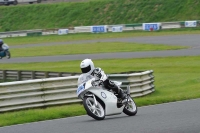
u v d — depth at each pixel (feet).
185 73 171.12
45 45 339.57
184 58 212.84
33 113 82.33
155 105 92.94
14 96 97.35
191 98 102.27
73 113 83.20
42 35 433.07
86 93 73.36
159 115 76.84
